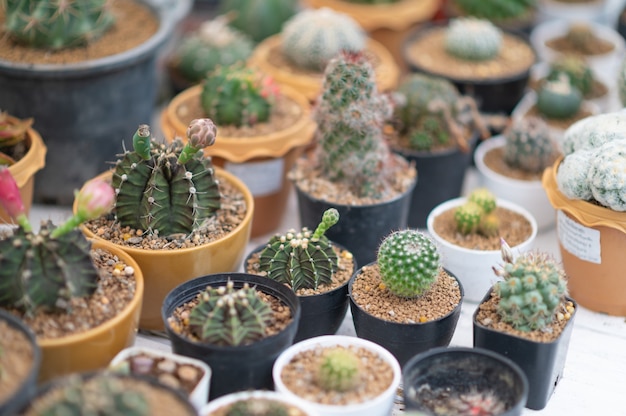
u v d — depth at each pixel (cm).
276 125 89
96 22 90
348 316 81
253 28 115
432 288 75
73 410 58
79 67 85
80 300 69
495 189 92
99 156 91
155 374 66
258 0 115
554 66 108
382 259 73
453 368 68
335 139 82
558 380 74
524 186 90
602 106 108
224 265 77
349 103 80
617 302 80
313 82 98
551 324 71
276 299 72
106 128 90
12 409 60
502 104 104
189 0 123
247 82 88
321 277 74
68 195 92
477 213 83
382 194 84
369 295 74
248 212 79
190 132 71
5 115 84
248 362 67
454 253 81
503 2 117
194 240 75
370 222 83
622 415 72
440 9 129
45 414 58
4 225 76
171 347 73
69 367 66
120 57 87
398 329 71
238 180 82
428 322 71
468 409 66
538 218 92
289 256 74
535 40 120
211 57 107
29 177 80
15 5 87
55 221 88
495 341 70
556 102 101
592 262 79
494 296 74
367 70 80
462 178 93
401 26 116
